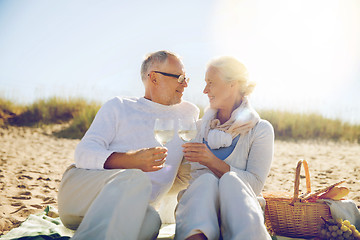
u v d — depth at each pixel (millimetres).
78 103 13180
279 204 2803
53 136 10531
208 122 2904
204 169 2748
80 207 2375
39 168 6055
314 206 2736
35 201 4020
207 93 2889
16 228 2934
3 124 11414
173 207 3166
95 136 2691
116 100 2877
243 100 2848
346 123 12594
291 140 11430
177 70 2898
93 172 2352
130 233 1972
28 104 12891
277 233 2859
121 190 2004
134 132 2812
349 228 2609
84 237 1853
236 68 2799
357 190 4852
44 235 2713
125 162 2371
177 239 2105
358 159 8109
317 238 2682
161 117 2893
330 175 6133
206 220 2057
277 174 6238
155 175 2750
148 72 2953
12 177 5160
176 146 2877
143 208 2070
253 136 2740
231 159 2730
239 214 2072
